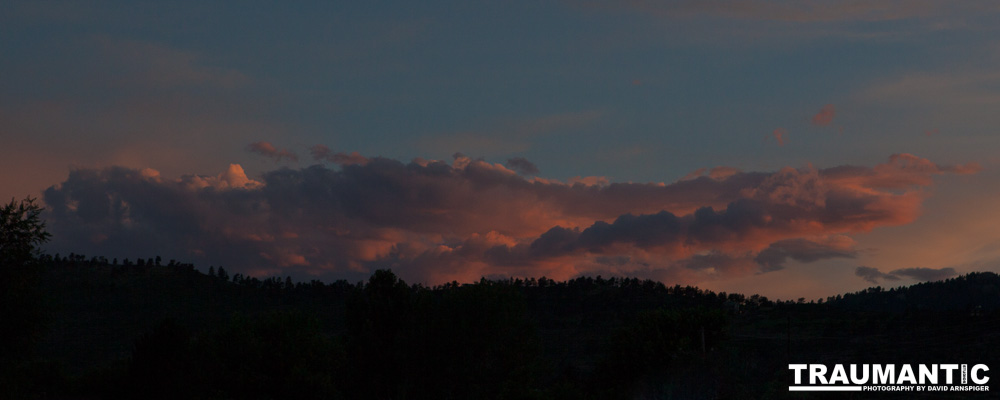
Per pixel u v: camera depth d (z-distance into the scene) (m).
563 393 51.47
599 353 133.62
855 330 119.81
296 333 67.25
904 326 111.94
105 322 172.62
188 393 43.81
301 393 62.00
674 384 45.16
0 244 37.62
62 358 126.19
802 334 129.38
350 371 62.75
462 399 62.28
